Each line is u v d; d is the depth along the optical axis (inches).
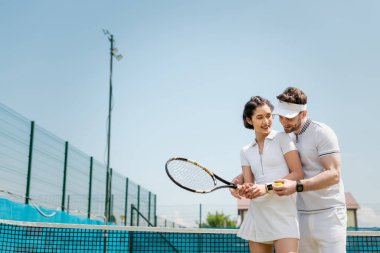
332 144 120.1
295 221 115.2
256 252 119.7
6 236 246.5
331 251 120.5
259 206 117.6
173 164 140.8
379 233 185.6
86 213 445.1
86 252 304.8
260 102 119.4
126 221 565.9
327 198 122.7
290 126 123.8
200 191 132.1
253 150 124.6
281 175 118.4
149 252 303.3
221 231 216.4
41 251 273.6
